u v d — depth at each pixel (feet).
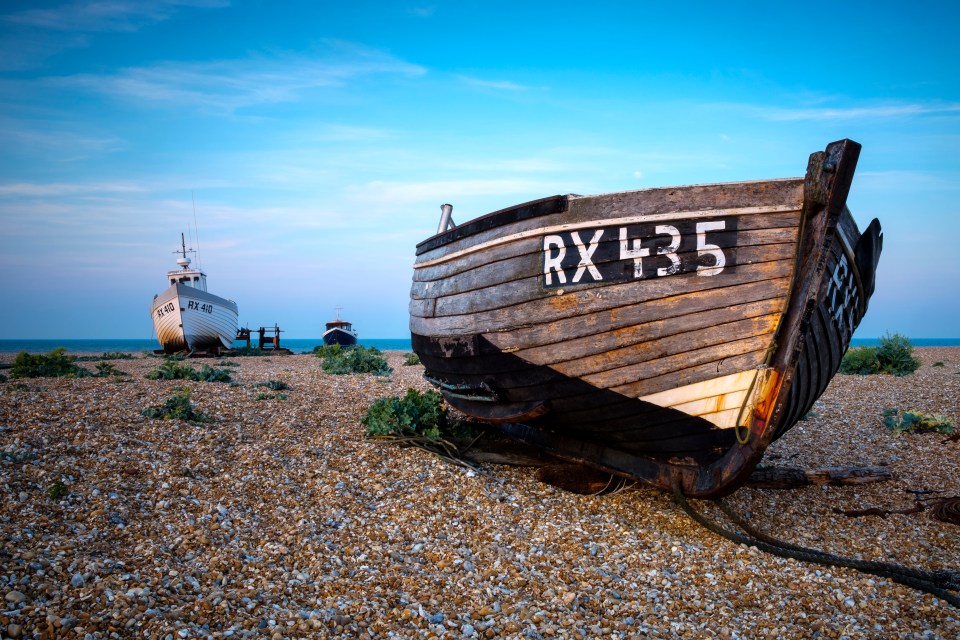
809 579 16.67
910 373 59.00
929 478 26.03
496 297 21.89
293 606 13.84
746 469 18.22
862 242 20.84
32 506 17.19
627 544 18.53
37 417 25.52
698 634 13.78
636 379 19.65
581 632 13.64
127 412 28.04
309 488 21.33
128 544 15.99
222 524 17.69
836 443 32.14
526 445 26.94
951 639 13.79
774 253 17.65
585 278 19.65
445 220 30.81
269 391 40.75
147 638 11.87
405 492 21.50
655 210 18.56
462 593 15.10
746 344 18.21
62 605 12.55
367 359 63.57
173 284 105.19
